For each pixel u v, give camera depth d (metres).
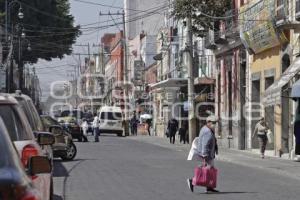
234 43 45.75
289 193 20.05
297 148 32.84
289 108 35.84
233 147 46.25
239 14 43.75
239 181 23.66
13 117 11.53
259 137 36.25
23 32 74.06
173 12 47.81
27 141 11.46
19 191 6.33
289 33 35.66
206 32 49.53
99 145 49.00
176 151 43.41
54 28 77.19
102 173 25.67
